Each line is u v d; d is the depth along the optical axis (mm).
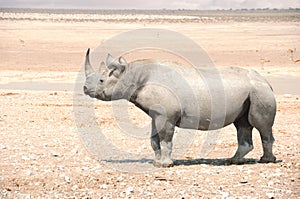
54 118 23750
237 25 117375
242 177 14234
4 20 120688
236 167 15266
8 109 25906
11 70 42812
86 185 13641
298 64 46812
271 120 15234
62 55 53125
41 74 40344
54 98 29203
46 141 19219
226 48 59562
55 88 33875
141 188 13320
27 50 56656
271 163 15742
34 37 71312
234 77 14984
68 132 20859
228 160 15945
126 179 14164
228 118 14930
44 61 48781
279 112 25391
